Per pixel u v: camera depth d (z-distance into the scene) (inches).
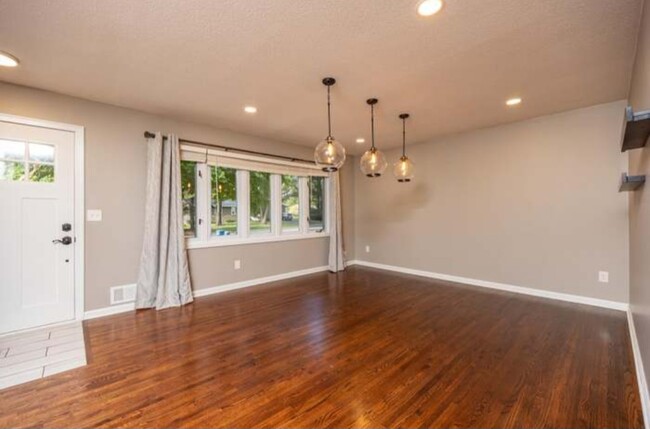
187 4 70.1
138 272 142.6
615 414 68.5
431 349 100.3
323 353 97.9
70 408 71.6
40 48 88.6
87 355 97.1
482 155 176.4
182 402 73.7
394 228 224.8
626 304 133.7
